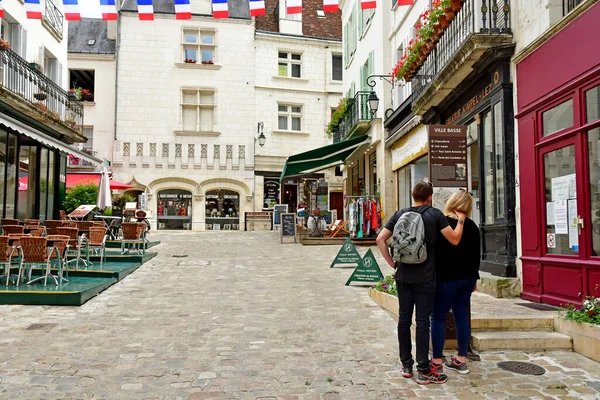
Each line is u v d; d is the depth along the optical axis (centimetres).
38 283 820
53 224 1073
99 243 1045
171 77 2612
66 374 447
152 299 781
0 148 1255
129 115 2572
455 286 441
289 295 812
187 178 2595
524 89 725
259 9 1110
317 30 2908
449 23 968
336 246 1614
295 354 511
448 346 517
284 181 2781
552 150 658
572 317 527
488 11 803
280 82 2750
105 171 1527
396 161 1534
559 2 660
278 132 2728
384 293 714
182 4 1166
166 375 448
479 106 871
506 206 756
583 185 594
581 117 598
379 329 606
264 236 2064
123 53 2588
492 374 448
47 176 1591
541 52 679
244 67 2688
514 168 757
